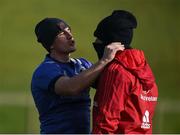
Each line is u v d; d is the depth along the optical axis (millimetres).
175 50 70875
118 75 16188
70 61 17906
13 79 64312
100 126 16047
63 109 17281
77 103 17391
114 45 16656
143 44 71438
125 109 16266
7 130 50156
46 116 17469
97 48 17047
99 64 16438
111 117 16047
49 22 17734
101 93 16328
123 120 16328
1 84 63000
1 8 75812
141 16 75938
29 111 45031
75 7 76875
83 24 74000
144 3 77688
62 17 75188
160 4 77562
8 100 52750
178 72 67188
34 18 74750
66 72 17500
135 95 16250
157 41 72250
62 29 17703
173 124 49531
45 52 69750
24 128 48156
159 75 66562
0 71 66188
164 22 75312
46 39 17766
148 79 16469
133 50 16656
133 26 16922
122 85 16125
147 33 73500
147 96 16578
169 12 76750
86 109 17516
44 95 17359
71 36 17797
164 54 70188
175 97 61688
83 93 17469
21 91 61000
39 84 17312
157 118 44656
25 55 69250
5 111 52188
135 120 16281
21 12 75375
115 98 16094
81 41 70375
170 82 65250
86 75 16422
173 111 49906
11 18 74500
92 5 77375
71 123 17281
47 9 76250
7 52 69688
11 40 71562
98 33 16984
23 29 73250
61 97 17234
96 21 74625
